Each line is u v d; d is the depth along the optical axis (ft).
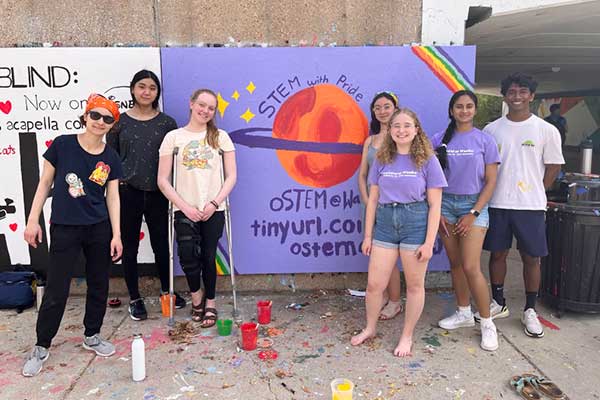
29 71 13.20
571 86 54.08
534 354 10.62
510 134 11.66
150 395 9.01
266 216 14.01
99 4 13.24
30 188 13.58
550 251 12.87
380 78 13.58
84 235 9.93
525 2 13.89
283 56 13.43
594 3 14.32
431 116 13.75
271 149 13.75
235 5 13.41
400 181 10.07
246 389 9.21
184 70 13.34
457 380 9.54
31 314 12.89
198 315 12.35
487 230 11.71
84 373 9.81
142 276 14.16
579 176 12.53
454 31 13.69
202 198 11.53
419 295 10.41
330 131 13.74
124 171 11.93
